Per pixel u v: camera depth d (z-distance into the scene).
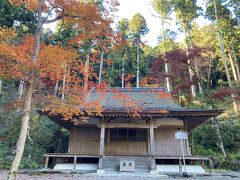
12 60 7.55
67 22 9.07
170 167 15.55
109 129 17.92
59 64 8.12
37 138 22.25
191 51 20.00
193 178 11.96
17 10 17.23
